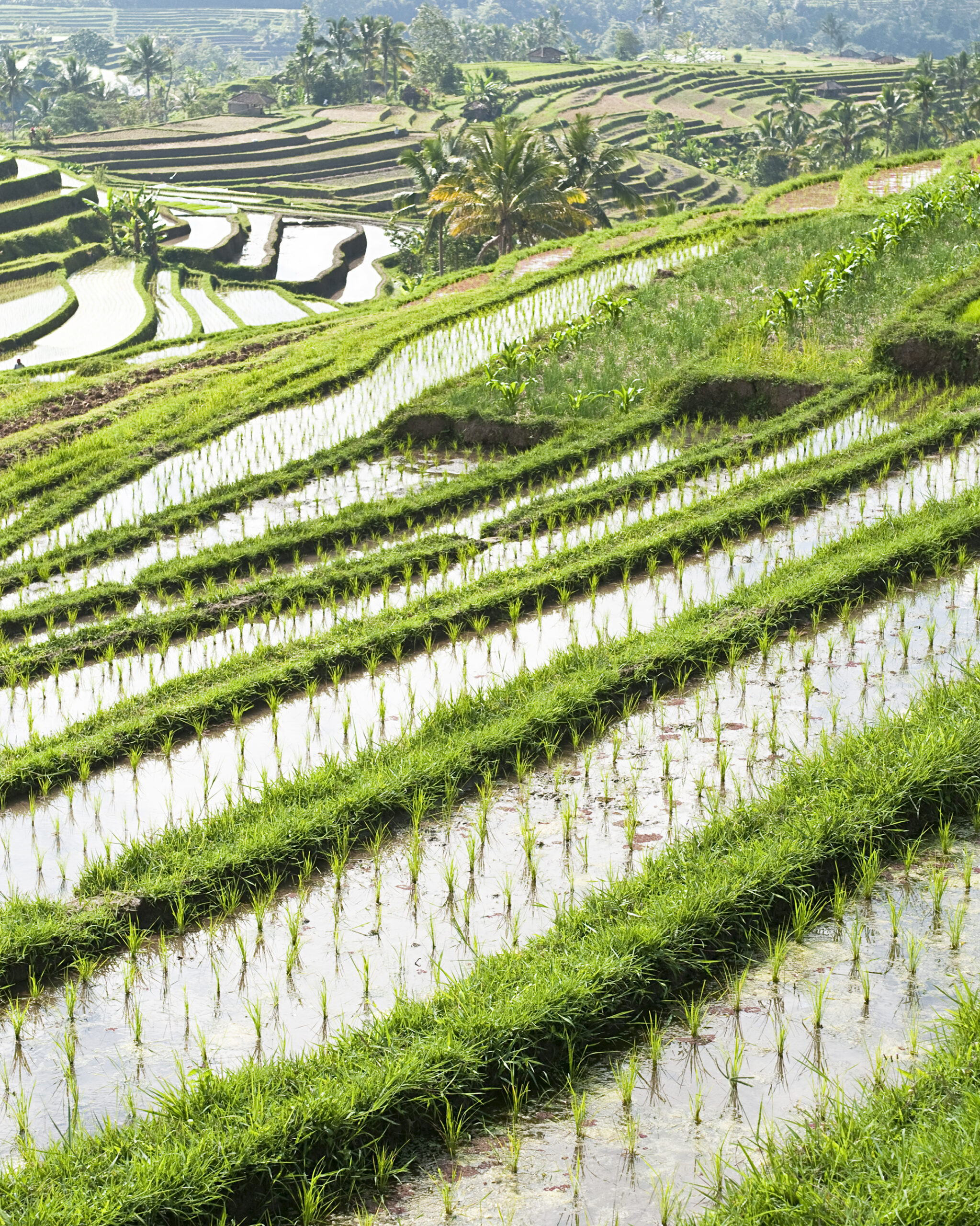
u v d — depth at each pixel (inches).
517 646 403.2
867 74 5255.9
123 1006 238.8
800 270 863.7
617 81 5064.0
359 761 322.3
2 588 508.7
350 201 3390.7
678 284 891.4
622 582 446.0
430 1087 193.0
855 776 269.0
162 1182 174.9
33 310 2079.2
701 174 3777.1
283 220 3127.5
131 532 552.4
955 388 608.7
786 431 573.3
